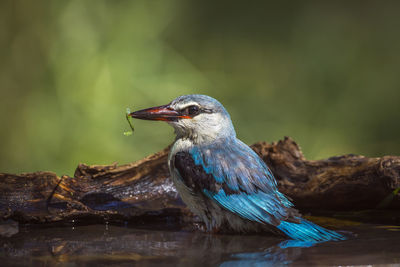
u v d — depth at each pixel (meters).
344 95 16.33
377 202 7.38
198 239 6.20
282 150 8.09
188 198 6.92
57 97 13.35
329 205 7.67
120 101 13.45
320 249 5.50
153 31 14.78
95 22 14.20
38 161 12.66
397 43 17.50
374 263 4.88
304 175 7.83
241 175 6.66
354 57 17.25
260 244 5.88
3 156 12.70
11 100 13.20
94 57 13.71
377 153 14.55
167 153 7.89
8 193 7.12
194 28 17.83
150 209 7.38
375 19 18.17
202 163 6.81
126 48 14.12
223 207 6.62
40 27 13.89
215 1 18.23
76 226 7.09
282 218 6.38
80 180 7.52
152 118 7.16
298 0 18.81
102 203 7.44
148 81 13.98
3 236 6.34
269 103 16.06
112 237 6.29
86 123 13.05
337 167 7.63
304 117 15.68
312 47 17.72
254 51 17.86
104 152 12.70
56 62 13.60
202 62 17.31
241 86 16.47
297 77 16.97
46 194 7.22
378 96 16.17
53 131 13.01
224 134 7.18
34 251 5.52
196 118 7.09
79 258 5.21
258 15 18.62
